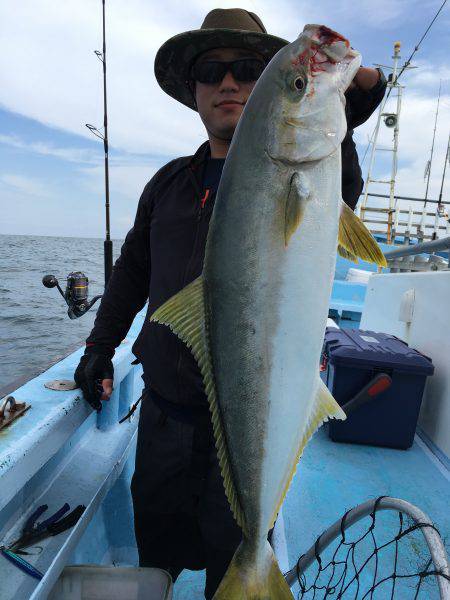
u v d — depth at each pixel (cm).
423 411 312
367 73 144
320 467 264
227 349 130
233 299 128
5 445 147
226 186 130
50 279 319
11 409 168
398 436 283
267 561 131
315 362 128
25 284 1972
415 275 350
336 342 312
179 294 137
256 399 127
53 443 167
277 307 125
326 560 197
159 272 172
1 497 134
